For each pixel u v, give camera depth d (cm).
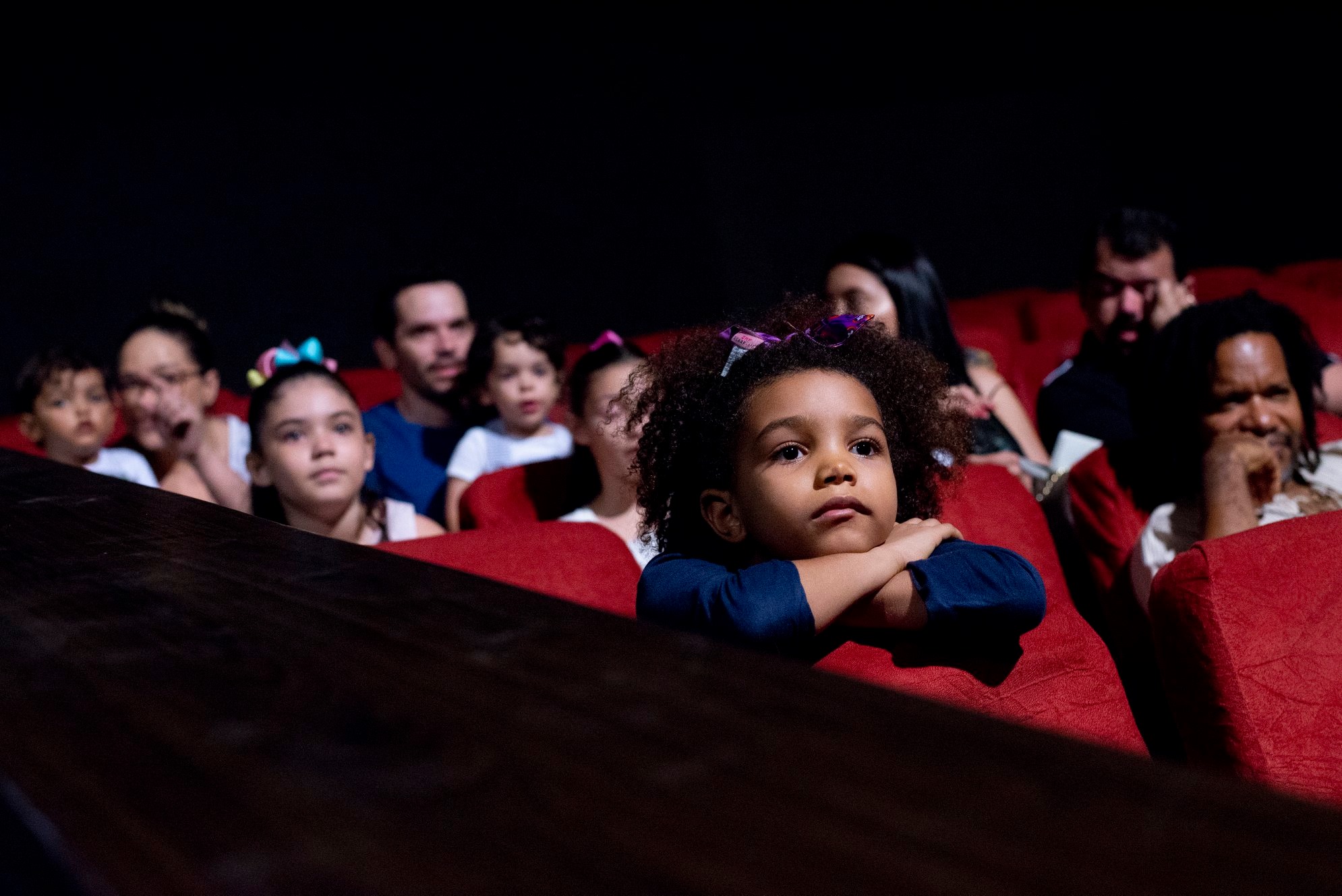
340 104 431
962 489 133
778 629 77
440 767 21
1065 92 528
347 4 426
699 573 86
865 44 510
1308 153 505
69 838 20
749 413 88
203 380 240
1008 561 84
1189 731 96
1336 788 91
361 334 442
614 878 17
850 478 84
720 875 17
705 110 495
